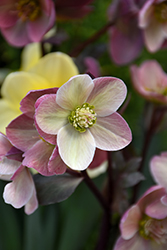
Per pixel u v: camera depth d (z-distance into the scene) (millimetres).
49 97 505
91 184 592
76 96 518
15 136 532
